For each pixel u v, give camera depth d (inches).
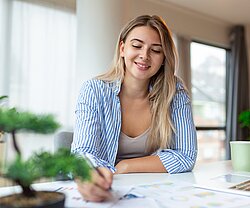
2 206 19.0
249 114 172.6
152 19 49.9
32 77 119.6
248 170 44.9
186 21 171.6
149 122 51.8
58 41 127.0
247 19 184.1
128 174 41.5
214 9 167.2
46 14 124.3
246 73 194.4
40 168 20.0
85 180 21.7
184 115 51.6
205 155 185.5
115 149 49.5
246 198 28.2
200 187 32.2
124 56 50.9
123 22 108.3
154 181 36.2
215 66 193.3
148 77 50.1
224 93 197.2
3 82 113.5
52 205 19.5
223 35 192.7
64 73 127.3
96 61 105.7
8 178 19.7
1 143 75.6
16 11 117.2
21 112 20.9
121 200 26.9
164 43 49.7
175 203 26.1
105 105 49.3
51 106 123.3
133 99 51.8
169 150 48.3
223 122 195.2
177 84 53.9
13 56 115.8
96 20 105.8
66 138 50.7
